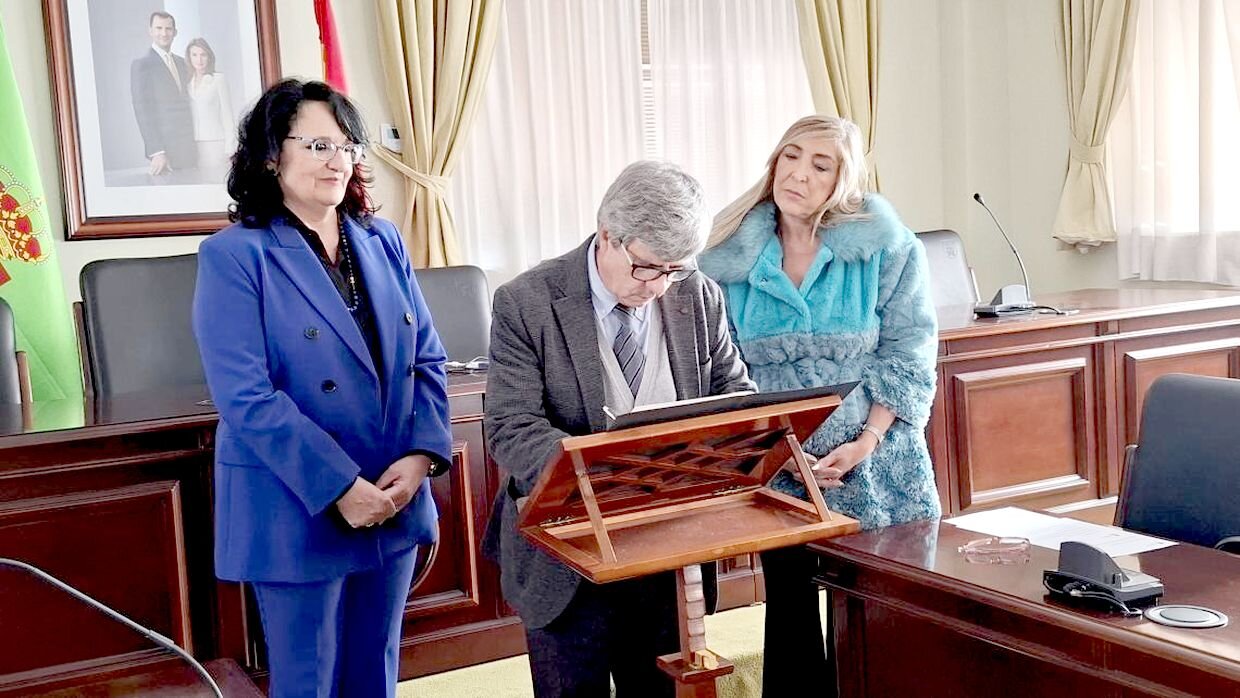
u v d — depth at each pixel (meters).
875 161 5.52
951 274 4.19
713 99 5.18
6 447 2.19
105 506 2.31
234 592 2.46
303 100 1.88
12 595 2.24
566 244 4.91
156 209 4.04
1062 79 5.25
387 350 1.96
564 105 4.85
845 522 1.50
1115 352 3.53
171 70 4.03
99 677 2.29
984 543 1.72
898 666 1.72
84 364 2.98
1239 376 3.79
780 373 2.20
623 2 4.94
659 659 1.54
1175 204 4.80
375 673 2.00
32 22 3.84
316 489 1.80
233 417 1.80
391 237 2.08
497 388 1.75
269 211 1.91
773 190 2.22
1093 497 3.50
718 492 1.65
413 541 1.98
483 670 2.76
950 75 5.66
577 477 1.41
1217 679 1.27
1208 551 1.68
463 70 4.51
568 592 1.74
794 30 5.31
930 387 2.21
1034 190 5.46
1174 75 4.76
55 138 3.87
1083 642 1.42
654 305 1.83
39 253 3.66
